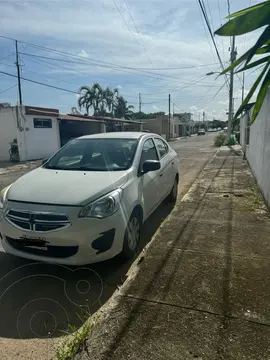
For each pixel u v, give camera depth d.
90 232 2.80
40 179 3.45
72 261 2.82
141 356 1.78
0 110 17.23
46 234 2.78
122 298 2.39
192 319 2.10
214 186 6.91
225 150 17.78
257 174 6.98
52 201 2.88
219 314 2.15
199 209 4.95
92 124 26.58
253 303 2.27
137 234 3.60
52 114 19.05
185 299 2.35
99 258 2.91
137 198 3.49
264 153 5.67
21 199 2.99
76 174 3.54
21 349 2.07
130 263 3.32
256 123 7.54
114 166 3.77
